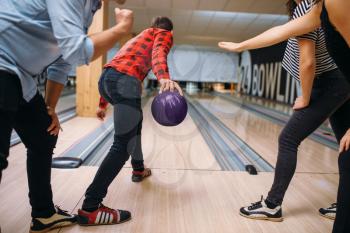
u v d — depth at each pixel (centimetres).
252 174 188
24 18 81
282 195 132
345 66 81
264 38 109
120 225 123
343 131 127
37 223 114
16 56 83
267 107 601
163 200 148
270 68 789
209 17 589
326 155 244
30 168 110
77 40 78
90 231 118
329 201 154
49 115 107
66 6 79
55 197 144
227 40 812
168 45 135
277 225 129
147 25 653
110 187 159
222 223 129
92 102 367
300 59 116
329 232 125
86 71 364
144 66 132
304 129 126
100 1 95
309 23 103
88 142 248
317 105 123
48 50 88
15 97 84
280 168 130
